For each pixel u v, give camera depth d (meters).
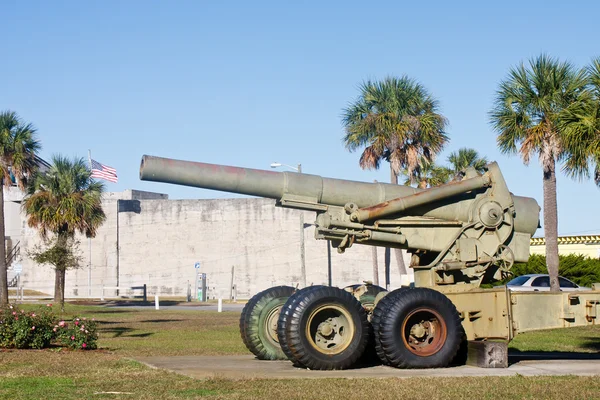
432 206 13.13
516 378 10.79
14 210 61.72
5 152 36.56
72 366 12.34
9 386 10.09
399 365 11.84
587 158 18.80
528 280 30.17
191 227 55.88
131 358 13.81
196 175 12.30
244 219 55.09
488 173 13.32
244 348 16.42
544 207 28.70
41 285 58.28
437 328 12.09
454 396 9.22
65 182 38.91
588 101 19.23
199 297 51.88
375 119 35.44
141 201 56.84
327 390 9.62
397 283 52.06
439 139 35.91
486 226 13.20
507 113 28.41
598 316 12.91
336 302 11.77
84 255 57.25
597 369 12.04
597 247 44.06
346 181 13.01
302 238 39.06
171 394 9.33
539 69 27.94
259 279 54.53
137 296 56.00
